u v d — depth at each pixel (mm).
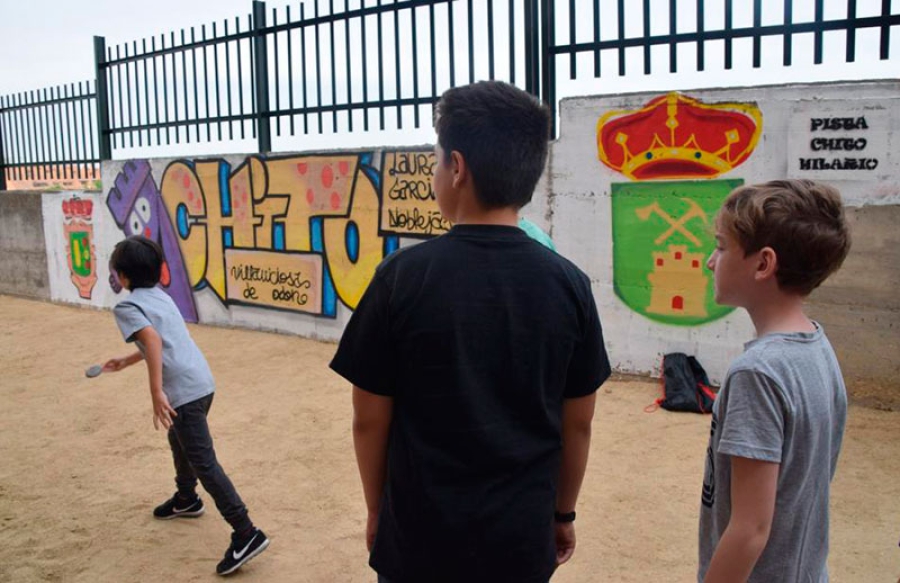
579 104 5980
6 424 5797
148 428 5574
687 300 5688
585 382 1752
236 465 4770
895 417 4930
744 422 1469
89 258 10602
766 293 1578
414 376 1615
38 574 3496
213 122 8852
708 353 5645
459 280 1603
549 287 1656
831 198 1535
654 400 5539
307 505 4156
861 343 5160
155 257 3492
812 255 1507
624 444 4777
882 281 5035
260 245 8469
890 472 4180
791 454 1492
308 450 4996
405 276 1619
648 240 5812
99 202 10289
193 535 3848
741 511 1463
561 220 6191
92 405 6195
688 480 4219
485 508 1580
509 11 6305
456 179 1676
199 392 3389
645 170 5758
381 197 7324
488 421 1593
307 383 6578
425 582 1607
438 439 1604
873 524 3631
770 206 1529
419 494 1610
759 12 5277
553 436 1687
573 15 6012
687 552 3455
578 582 3244
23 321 10094
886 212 4969
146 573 3475
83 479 4641
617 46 5832
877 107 4906
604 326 6113
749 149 5332
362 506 4129
